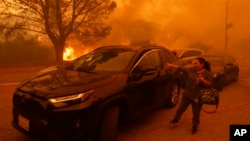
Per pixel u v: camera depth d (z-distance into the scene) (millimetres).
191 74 5402
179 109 5602
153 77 5578
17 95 4258
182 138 5105
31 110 3973
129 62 5105
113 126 4309
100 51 5855
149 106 5562
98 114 3994
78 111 3770
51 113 3756
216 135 5336
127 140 4852
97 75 4637
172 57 6926
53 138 3805
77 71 5020
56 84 4156
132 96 4816
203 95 5223
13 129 5074
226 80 10820
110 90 4262
